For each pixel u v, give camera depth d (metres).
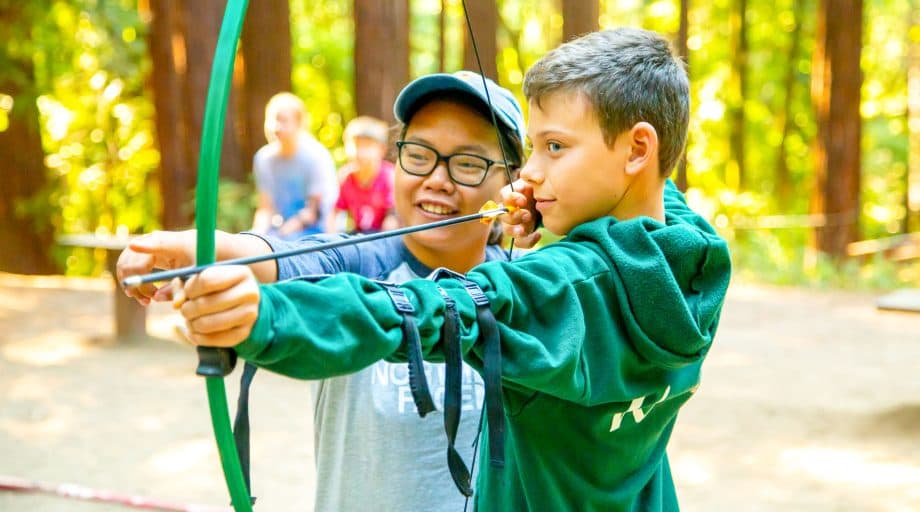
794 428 5.27
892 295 5.72
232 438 1.07
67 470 4.48
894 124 18.08
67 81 13.38
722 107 16.31
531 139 1.42
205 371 0.97
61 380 6.12
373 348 1.04
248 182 9.66
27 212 11.93
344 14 16.08
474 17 7.71
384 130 5.86
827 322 8.59
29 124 11.86
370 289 1.10
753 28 17.06
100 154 13.62
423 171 1.81
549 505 1.40
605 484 1.43
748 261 12.14
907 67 18.16
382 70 9.23
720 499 4.21
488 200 1.83
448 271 1.21
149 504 3.87
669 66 1.40
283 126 6.04
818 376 6.49
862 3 12.34
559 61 1.36
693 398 5.93
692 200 15.20
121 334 7.20
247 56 9.72
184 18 9.98
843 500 4.19
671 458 4.79
